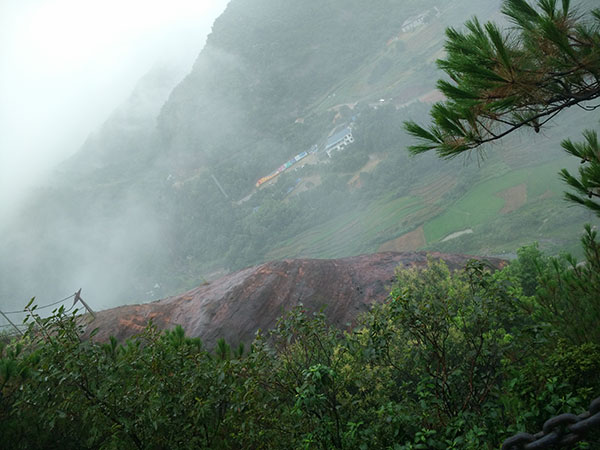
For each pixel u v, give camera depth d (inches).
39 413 146.3
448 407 146.6
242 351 189.5
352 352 168.2
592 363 108.2
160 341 162.1
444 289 296.5
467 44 109.9
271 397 150.0
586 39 101.9
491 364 157.5
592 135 116.9
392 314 157.2
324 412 150.7
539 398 111.6
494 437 124.3
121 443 139.2
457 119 114.7
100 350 151.7
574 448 90.8
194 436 145.6
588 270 151.6
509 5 110.8
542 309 153.5
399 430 141.3
